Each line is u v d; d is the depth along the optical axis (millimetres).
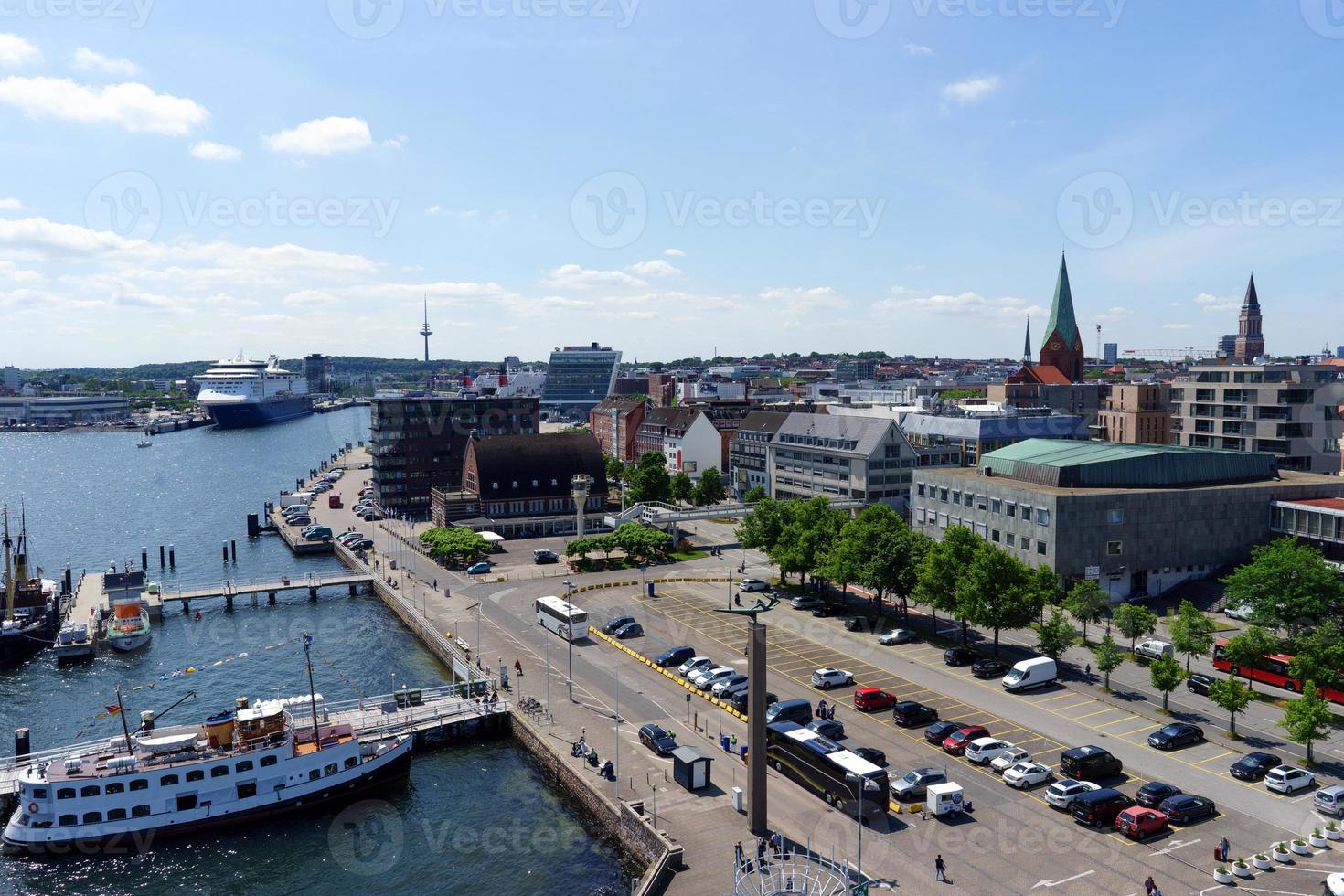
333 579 149875
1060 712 83688
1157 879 56438
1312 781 68375
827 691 90312
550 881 64750
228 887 66625
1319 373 193750
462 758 85312
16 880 68062
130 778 72875
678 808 67500
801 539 127562
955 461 186250
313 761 77375
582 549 149750
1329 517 116938
